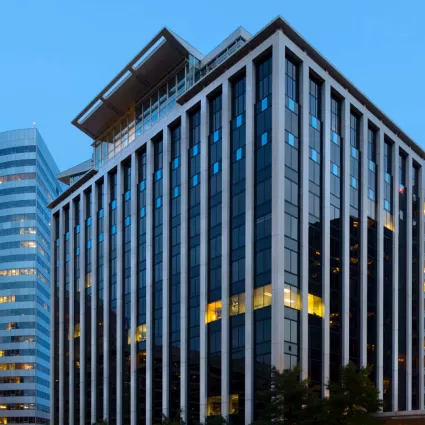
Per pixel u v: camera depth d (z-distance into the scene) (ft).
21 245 507.30
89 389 241.96
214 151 182.80
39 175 530.68
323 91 176.65
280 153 156.15
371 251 190.90
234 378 157.99
